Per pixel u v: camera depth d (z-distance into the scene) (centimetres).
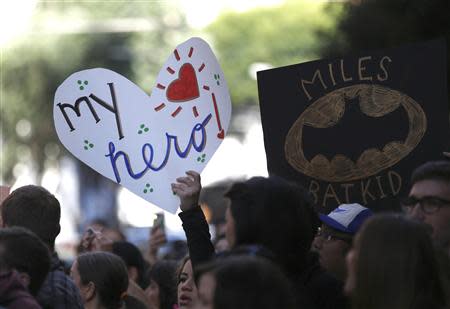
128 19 7869
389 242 836
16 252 1013
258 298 738
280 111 1282
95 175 7906
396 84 1253
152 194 1260
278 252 936
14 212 1159
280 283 748
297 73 1277
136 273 1731
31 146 7250
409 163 1246
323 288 981
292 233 941
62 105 1266
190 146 1259
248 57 9856
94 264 1312
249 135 9631
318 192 1272
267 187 945
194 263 1084
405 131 1248
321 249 1171
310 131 1275
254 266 748
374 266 832
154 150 1262
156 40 7925
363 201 1259
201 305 777
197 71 1264
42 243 1034
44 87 7150
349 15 3306
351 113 1265
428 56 1242
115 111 1267
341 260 1166
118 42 7669
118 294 1317
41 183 7306
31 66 7112
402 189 1248
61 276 1158
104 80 1269
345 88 1268
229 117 1257
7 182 7294
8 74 7125
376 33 3206
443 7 2989
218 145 1257
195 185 1114
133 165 1264
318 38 3616
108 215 7806
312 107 1274
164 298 1623
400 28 3122
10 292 966
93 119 1268
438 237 1077
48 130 7225
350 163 1262
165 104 1265
